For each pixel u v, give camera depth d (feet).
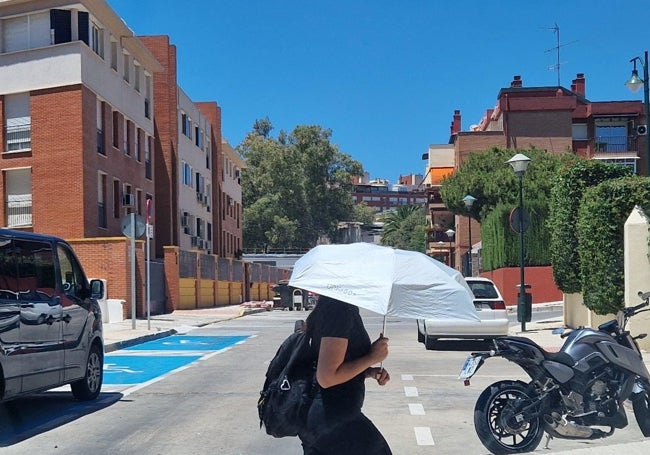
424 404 35.09
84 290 37.06
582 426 24.71
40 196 102.12
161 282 120.88
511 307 115.34
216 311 125.59
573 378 24.67
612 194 51.13
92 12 106.11
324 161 278.26
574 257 64.39
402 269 14.24
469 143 173.58
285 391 14.75
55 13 102.78
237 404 35.73
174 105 147.23
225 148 207.72
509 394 25.02
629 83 61.72
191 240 162.81
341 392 14.64
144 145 131.34
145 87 133.39
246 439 28.14
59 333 33.14
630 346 26.12
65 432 29.68
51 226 101.55
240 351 61.52
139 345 67.51
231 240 221.87
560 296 122.31
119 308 94.68
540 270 123.03
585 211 53.47
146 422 31.55
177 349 63.72
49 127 102.06
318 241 279.90
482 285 58.54
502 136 172.35
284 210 275.80
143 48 125.18
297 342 15.33
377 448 14.97
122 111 118.21
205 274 145.79
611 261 51.24
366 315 116.47
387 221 309.22
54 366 32.55
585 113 172.24
